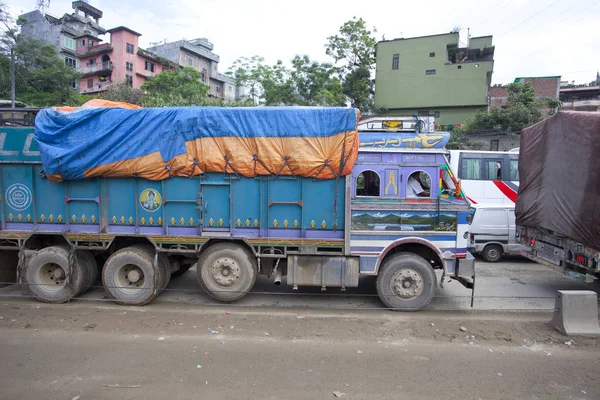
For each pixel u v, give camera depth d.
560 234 6.57
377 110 30.86
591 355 4.49
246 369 4.01
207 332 4.98
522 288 7.50
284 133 5.70
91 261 6.44
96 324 5.19
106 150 5.81
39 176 6.15
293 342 4.72
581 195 6.07
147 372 3.92
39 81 25.38
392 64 31.16
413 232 5.88
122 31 37.62
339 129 5.65
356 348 4.57
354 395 3.56
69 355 4.28
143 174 5.86
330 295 6.77
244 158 5.74
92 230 6.11
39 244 6.52
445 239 5.90
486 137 23.80
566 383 3.85
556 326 5.22
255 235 5.95
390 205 5.85
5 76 23.62
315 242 5.87
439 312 6.02
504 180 11.93
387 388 3.69
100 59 38.81
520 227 8.11
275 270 6.03
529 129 7.80
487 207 9.91
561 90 37.75
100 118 5.86
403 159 5.92
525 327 5.29
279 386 3.69
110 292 6.04
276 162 5.70
